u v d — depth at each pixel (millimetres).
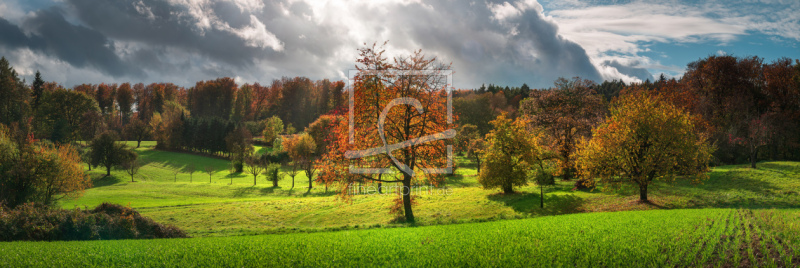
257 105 182125
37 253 15133
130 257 14328
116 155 92688
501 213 36125
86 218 25562
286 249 15148
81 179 55375
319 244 16172
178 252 15062
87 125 134375
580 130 50312
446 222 31656
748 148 61812
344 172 31516
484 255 13383
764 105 67062
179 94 194750
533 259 12531
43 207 25969
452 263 12477
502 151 45125
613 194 41438
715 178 45875
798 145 62688
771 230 15961
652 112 36219
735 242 14219
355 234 20047
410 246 15312
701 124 54562
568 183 53094
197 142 129750
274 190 70188
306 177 89375
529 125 53250
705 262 12211
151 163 109500
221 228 33906
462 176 72250
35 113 130250
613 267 11672
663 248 13883
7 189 46125
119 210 27906
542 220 24562
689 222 20141
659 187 43219
